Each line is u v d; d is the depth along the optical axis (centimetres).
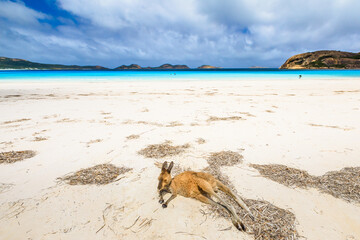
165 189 324
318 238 253
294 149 535
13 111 991
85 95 1566
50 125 761
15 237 258
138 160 482
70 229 271
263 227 272
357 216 289
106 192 356
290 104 1178
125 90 1897
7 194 348
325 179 385
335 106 1097
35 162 469
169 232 265
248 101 1296
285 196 338
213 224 279
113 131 695
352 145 553
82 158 491
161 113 966
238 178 397
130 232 266
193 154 513
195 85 2384
